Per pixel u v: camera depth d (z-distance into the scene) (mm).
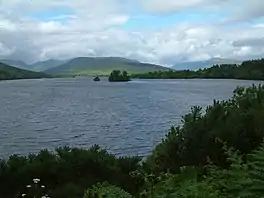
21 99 100938
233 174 4215
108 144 33438
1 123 51156
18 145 33438
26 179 10617
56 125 48531
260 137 7844
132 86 176500
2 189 10203
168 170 8406
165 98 96688
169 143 9109
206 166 6770
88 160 11133
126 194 7711
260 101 9320
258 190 3246
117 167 11141
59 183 10641
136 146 32188
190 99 90312
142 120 52438
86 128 45062
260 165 3512
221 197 4012
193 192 4605
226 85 150250
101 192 7598
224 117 8906
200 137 8492
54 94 122938
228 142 8008
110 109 70750
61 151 12078
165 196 4906
